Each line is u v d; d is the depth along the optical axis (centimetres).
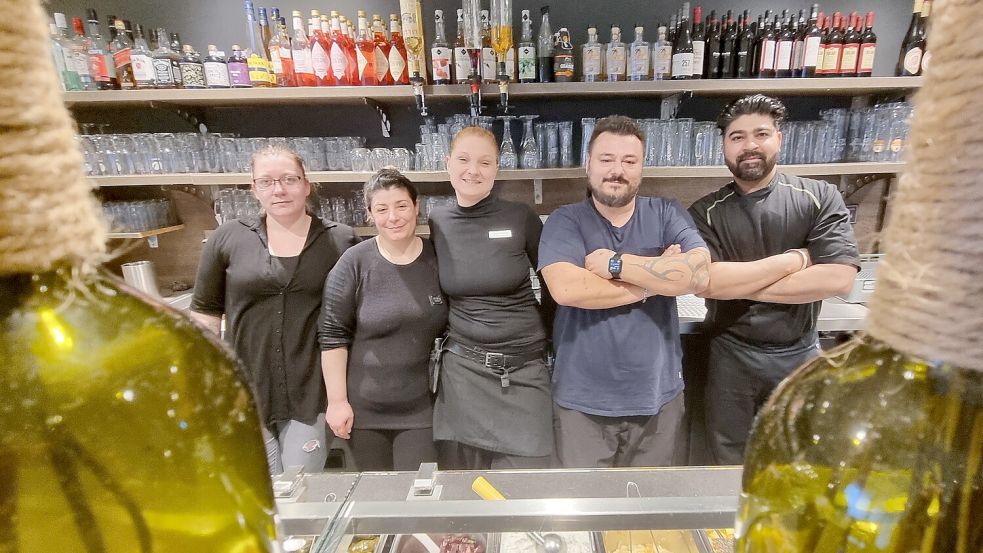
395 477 92
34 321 23
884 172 232
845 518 28
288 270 177
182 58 236
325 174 238
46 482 24
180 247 286
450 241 173
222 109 270
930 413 24
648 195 277
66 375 24
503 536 87
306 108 271
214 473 28
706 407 194
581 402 166
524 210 179
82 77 230
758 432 33
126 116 270
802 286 162
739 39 232
